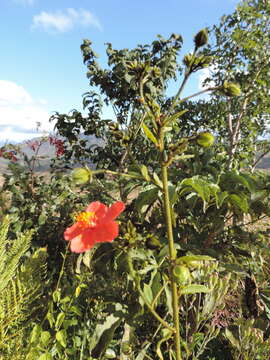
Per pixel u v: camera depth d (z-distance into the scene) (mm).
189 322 2297
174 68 4352
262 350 2023
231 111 5262
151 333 2180
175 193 1688
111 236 1142
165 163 1130
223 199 1866
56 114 4613
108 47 4359
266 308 2322
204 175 2223
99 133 4648
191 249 1963
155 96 4164
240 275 2133
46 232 3410
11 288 1852
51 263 3092
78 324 2062
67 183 3744
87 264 1761
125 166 4285
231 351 2301
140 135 4012
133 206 2363
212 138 1058
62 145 4559
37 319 2080
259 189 2189
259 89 4914
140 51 4469
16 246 1929
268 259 2561
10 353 1583
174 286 1190
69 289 2062
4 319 1669
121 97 4477
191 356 2256
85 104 4586
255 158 5590
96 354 1649
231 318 2562
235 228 2287
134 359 1789
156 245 1311
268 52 4867
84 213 1207
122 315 1705
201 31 1054
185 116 5605
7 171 3574
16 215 3354
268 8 4676
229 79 5090
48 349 1752
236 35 4730
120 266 1401
